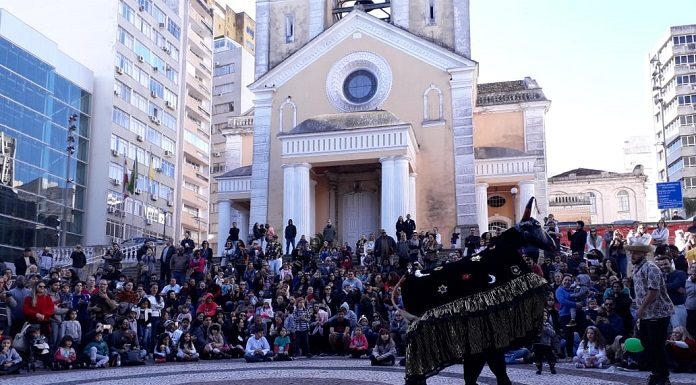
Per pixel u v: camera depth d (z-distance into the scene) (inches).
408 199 1146.0
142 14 2373.3
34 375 513.3
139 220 2274.9
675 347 453.7
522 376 427.2
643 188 3056.1
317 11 1459.2
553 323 634.2
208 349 673.6
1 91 1681.8
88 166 2091.5
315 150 1186.0
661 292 340.2
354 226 1330.0
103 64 2159.2
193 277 856.9
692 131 3336.6
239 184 1488.7
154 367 572.7
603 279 650.8
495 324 224.8
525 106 1473.9
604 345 503.5
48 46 1900.8
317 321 709.3
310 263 938.1
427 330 227.1
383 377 413.7
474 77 1389.0
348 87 1384.1
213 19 3376.0
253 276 873.5
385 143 1156.5
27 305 583.8
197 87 2861.7
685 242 948.0
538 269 544.4
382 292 757.9
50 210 1877.5
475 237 914.7
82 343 610.5
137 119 2300.7
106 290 666.8
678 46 3447.3
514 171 1360.7
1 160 1672.0
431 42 1337.4
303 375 436.1
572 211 2512.3
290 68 1406.3
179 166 2655.0
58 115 1947.6
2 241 1669.5
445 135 1301.7
